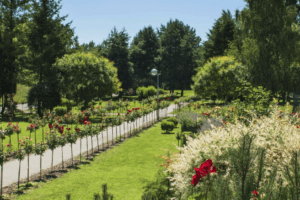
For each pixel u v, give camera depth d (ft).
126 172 28.12
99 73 80.89
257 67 77.20
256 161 10.76
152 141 44.75
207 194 10.98
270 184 9.99
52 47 83.97
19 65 89.45
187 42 177.58
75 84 79.36
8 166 30.76
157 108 72.23
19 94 112.78
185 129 38.93
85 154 36.65
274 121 12.88
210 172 9.74
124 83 170.60
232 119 22.25
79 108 94.89
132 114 52.11
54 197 21.50
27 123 67.00
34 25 84.23
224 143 11.68
